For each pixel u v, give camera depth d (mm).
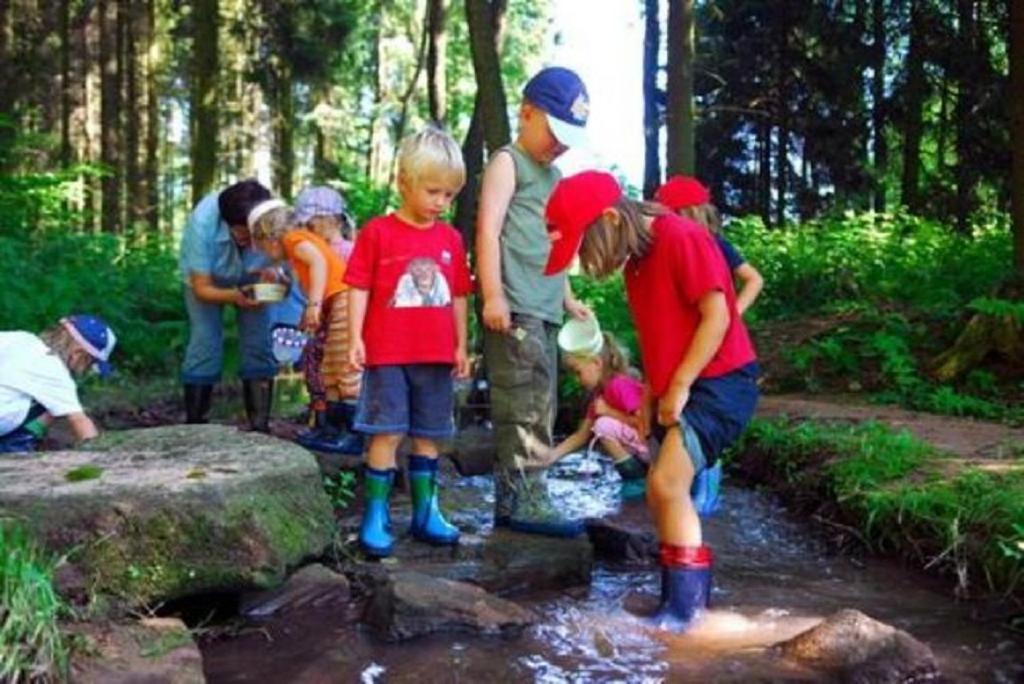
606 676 2939
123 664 2666
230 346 8508
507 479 4195
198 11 13578
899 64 19312
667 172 10336
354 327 3850
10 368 4188
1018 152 8633
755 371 3592
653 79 17188
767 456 5641
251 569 3258
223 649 3090
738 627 3393
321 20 20594
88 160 19406
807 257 11406
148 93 21156
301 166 33250
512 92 29375
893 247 11375
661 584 3615
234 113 27141
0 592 2590
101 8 18953
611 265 3383
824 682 2932
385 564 3775
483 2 7133
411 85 23828
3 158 13180
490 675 2922
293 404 7391
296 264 5188
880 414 6648
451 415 4059
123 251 11391
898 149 20422
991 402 7293
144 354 8914
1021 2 8578
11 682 2455
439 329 3945
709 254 3410
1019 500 3959
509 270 4105
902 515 4238
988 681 2967
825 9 18609
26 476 3402
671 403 3412
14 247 8781
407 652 3076
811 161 20109
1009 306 7625
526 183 4078
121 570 3109
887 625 3309
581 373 5535
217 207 5730
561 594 3750
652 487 3498
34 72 19453
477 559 3855
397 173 4039
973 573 3863
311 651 3072
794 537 4598
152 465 3555
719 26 20203
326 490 4723
